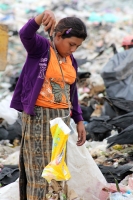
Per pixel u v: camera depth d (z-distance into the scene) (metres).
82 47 27.38
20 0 34.88
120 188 9.04
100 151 12.14
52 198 7.72
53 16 7.37
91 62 23.42
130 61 15.48
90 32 30.33
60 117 7.75
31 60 7.74
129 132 10.91
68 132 7.29
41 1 35.19
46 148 7.72
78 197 8.87
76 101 8.51
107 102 14.37
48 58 7.62
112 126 13.07
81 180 9.19
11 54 25.97
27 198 7.93
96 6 36.50
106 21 32.69
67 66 7.83
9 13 32.34
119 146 12.17
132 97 15.06
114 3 37.56
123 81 15.38
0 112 13.68
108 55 25.44
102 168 10.27
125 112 13.75
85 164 9.23
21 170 8.08
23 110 7.90
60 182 7.80
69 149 9.24
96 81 16.88
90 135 13.41
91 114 15.23
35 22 7.37
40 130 7.71
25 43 7.52
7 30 10.83
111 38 28.95
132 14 35.06
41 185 7.73
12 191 9.02
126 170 10.02
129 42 17.23
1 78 21.52
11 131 13.58
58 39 7.66
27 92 7.76
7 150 12.99
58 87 7.74
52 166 7.29
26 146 7.86
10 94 17.73
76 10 34.69
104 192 9.05
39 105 7.69
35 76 7.67
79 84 17.41
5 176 10.02
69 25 7.51
